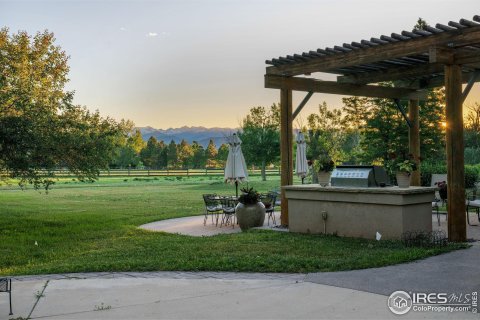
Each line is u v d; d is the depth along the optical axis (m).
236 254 8.02
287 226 11.89
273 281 6.03
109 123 17.06
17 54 17.48
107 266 7.25
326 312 4.70
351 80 13.81
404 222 8.95
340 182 10.09
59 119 16.31
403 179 9.45
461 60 8.95
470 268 6.54
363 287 5.59
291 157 12.07
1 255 10.11
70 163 15.84
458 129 9.01
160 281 6.21
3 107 14.83
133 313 4.85
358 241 9.11
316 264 6.82
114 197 27.25
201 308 4.96
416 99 15.45
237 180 14.10
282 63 11.77
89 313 4.89
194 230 12.70
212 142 103.19
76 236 12.44
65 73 19.00
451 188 8.99
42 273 7.14
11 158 14.08
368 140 22.31
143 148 100.56
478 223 11.92
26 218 16.59
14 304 5.29
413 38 9.39
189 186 39.62
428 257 7.36
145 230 12.91
